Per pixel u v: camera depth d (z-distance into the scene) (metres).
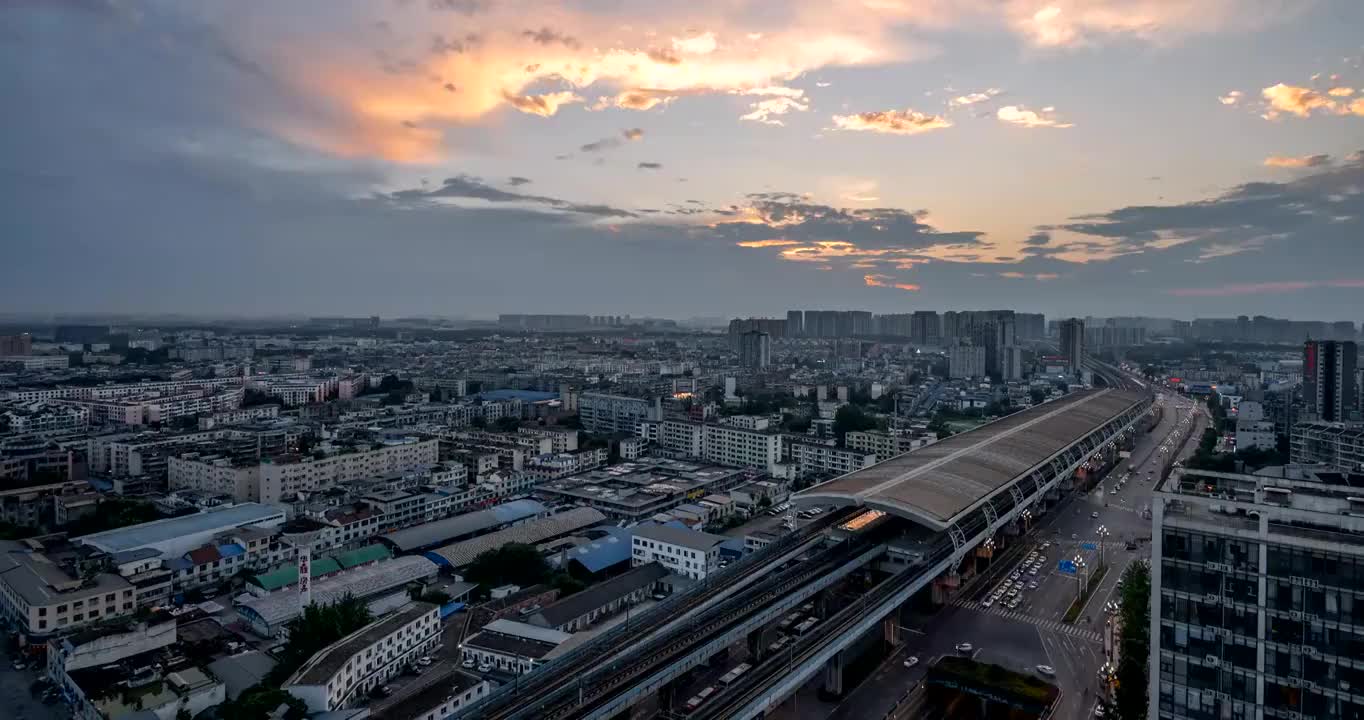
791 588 185.75
